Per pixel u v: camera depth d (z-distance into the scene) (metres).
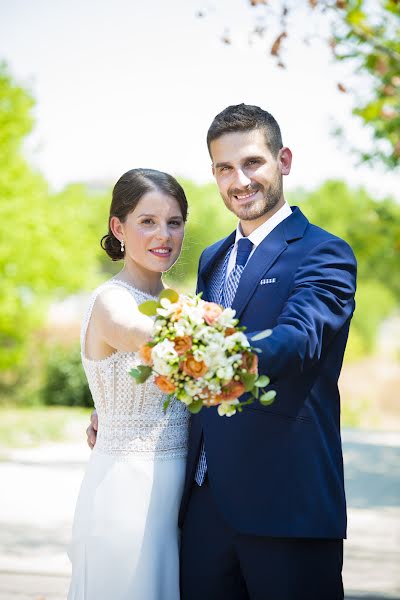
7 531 8.09
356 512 9.20
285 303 3.80
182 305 3.25
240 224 4.19
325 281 3.74
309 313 3.56
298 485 3.79
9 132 18.52
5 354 20.48
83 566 4.11
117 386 4.12
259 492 3.79
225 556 3.97
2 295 18.92
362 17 6.83
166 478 4.11
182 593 4.11
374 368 39.19
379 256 13.59
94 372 4.16
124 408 4.12
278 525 3.75
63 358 23.59
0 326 19.75
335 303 3.68
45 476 11.25
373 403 30.56
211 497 4.01
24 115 18.58
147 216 4.17
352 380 36.75
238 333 3.20
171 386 3.20
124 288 4.16
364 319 41.00
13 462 12.57
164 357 3.16
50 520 8.56
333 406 3.97
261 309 3.88
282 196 4.12
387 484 10.97
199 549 4.04
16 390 23.62
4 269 18.86
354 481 11.22
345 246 3.90
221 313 3.26
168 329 3.26
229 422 3.87
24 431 16.66
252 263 3.97
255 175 3.98
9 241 18.47
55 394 23.38
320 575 3.82
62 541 7.76
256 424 3.83
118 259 4.38
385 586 6.49
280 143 4.08
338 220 30.59
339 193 32.09
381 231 13.02
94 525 4.09
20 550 7.44
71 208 19.70
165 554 4.09
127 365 4.10
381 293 41.06
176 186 4.24
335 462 3.93
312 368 3.85
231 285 4.11
